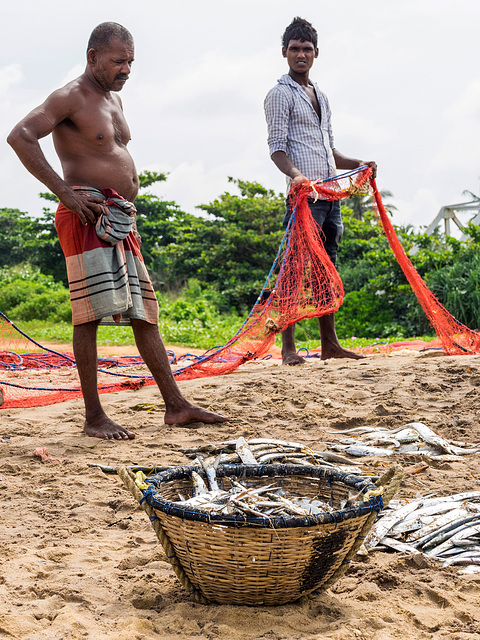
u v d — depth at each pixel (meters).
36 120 4.94
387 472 2.79
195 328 18.78
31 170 4.92
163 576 2.91
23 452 4.83
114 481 4.20
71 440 5.14
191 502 2.74
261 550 2.49
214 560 2.54
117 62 5.18
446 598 2.67
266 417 5.60
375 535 3.26
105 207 5.12
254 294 29.52
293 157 7.47
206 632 2.45
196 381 7.00
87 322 5.24
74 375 9.50
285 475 3.14
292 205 7.21
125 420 5.76
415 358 7.47
